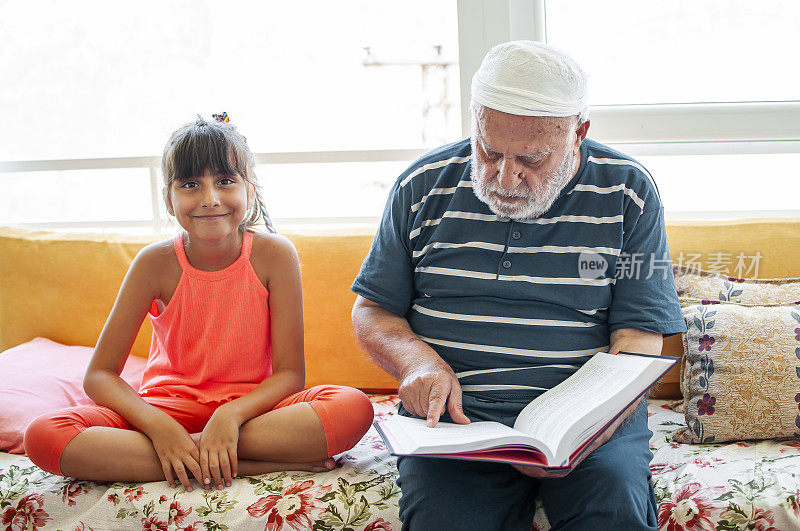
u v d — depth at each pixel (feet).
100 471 4.13
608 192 4.22
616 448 3.85
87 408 4.36
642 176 4.27
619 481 3.60
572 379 4.06
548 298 4.23
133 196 13.23
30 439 4.16
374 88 13.32
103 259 5.96
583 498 3.64
